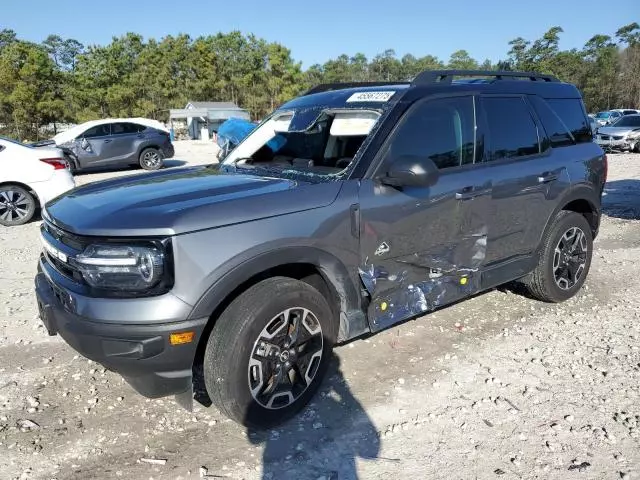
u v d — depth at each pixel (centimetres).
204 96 6819
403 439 286
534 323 432
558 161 433
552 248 443
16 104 4712
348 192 307
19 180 844
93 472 263
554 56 7088
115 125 1603
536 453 273
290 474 261
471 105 378
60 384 347
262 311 271
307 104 402
